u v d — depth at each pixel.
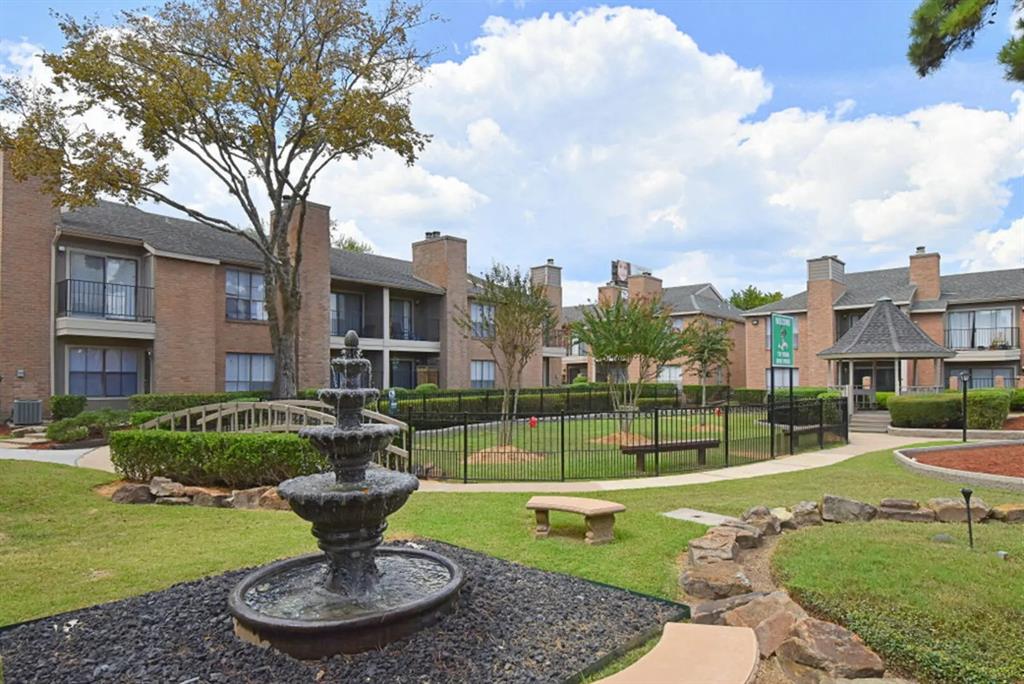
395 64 17.81
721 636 3.11
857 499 8.28
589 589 4.63
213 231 23.52
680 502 8.20
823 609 4.27
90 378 18.80
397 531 6.56
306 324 22.70
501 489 9.25
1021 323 27.06
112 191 15.50
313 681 3.22
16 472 9.59
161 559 5.66
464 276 29.66
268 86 16.56
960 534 6.13
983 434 16.30
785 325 13.86
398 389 20.11
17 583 5.02
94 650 3.58
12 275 17.09
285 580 4.60
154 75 15.53
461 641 3.67
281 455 8.45
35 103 14.76
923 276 29.44
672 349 18.17
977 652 3.58
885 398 23.83
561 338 35.03
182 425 11.97
